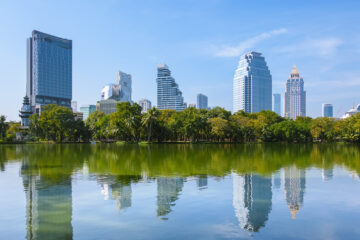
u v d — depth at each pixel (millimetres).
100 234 13516
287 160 45375
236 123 130625
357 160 45625
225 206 18016
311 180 26906
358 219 15617
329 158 49312
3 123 124125
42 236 13344
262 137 134500
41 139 142125
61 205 18297
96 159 46469
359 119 106438
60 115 126938
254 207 17828
